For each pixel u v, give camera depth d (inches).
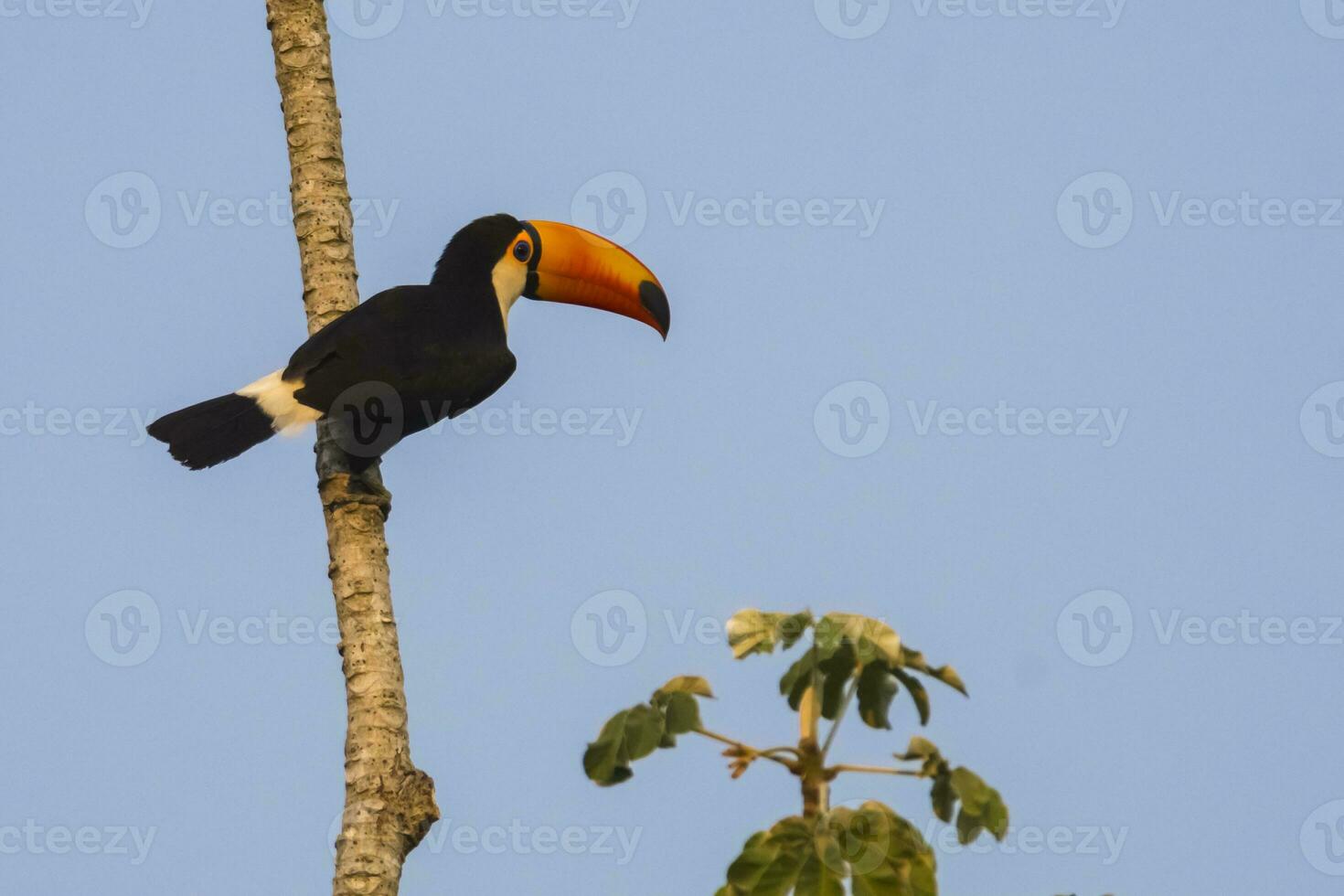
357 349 581.6
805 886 339.9
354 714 448.8
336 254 583.2
